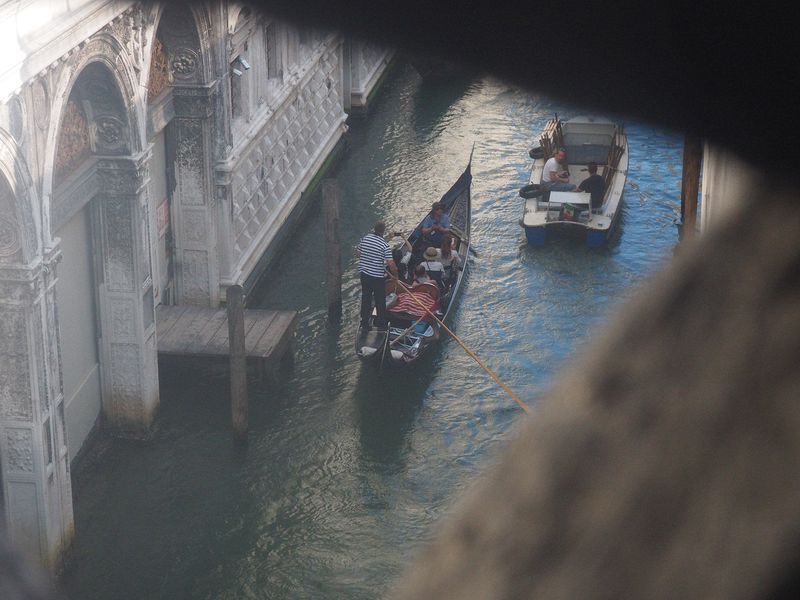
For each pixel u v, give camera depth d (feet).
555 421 2.05
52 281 52.70
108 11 54.95
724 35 2.21
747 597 1.88
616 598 1.92
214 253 82.43
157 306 79.71
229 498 66.23
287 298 92.94
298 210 106.32
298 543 62.64
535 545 1.99
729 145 2.18
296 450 71.10
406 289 83.10
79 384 66.13
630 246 102.32
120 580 59.52
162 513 64.75
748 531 1.90
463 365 81.56
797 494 1.89
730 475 1.92
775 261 1.95
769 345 1.93
